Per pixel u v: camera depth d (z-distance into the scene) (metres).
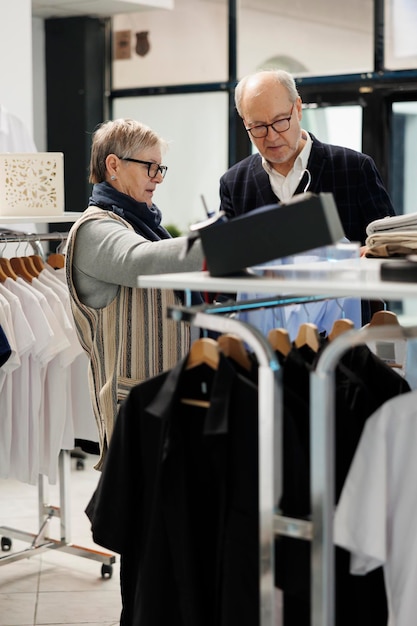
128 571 2.41
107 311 3.04
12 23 5.57
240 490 2.07
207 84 6.99
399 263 1.90
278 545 2.04
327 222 1.95
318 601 1.93
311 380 1.90
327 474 1.90
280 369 1.95
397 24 6.03
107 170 3.19
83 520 4.75
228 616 2.10
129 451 2.24
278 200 3.76
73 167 7.34
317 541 1.92
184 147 7.18
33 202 3.82
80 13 7.06
